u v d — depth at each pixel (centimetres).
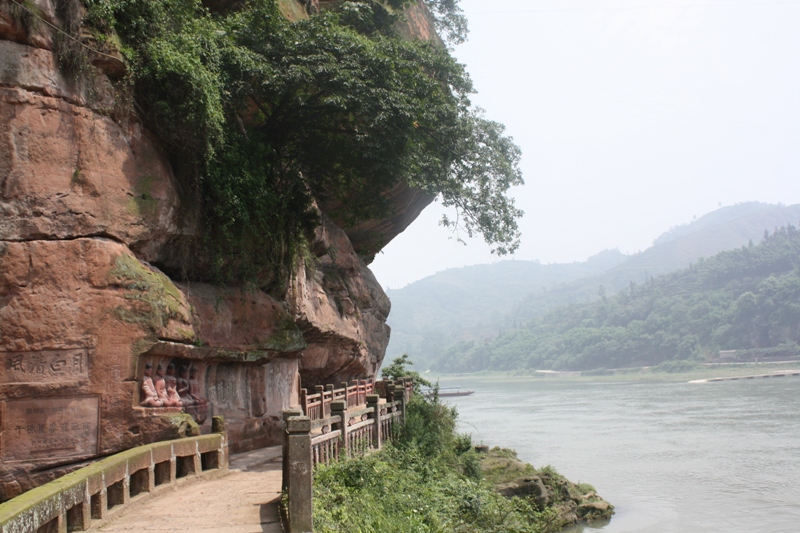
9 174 1277
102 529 927
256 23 1811
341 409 1382
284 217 1975
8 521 691
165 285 1456
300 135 2045
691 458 3519
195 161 1546
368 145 1880
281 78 1750
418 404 2277
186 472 1277
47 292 1284
